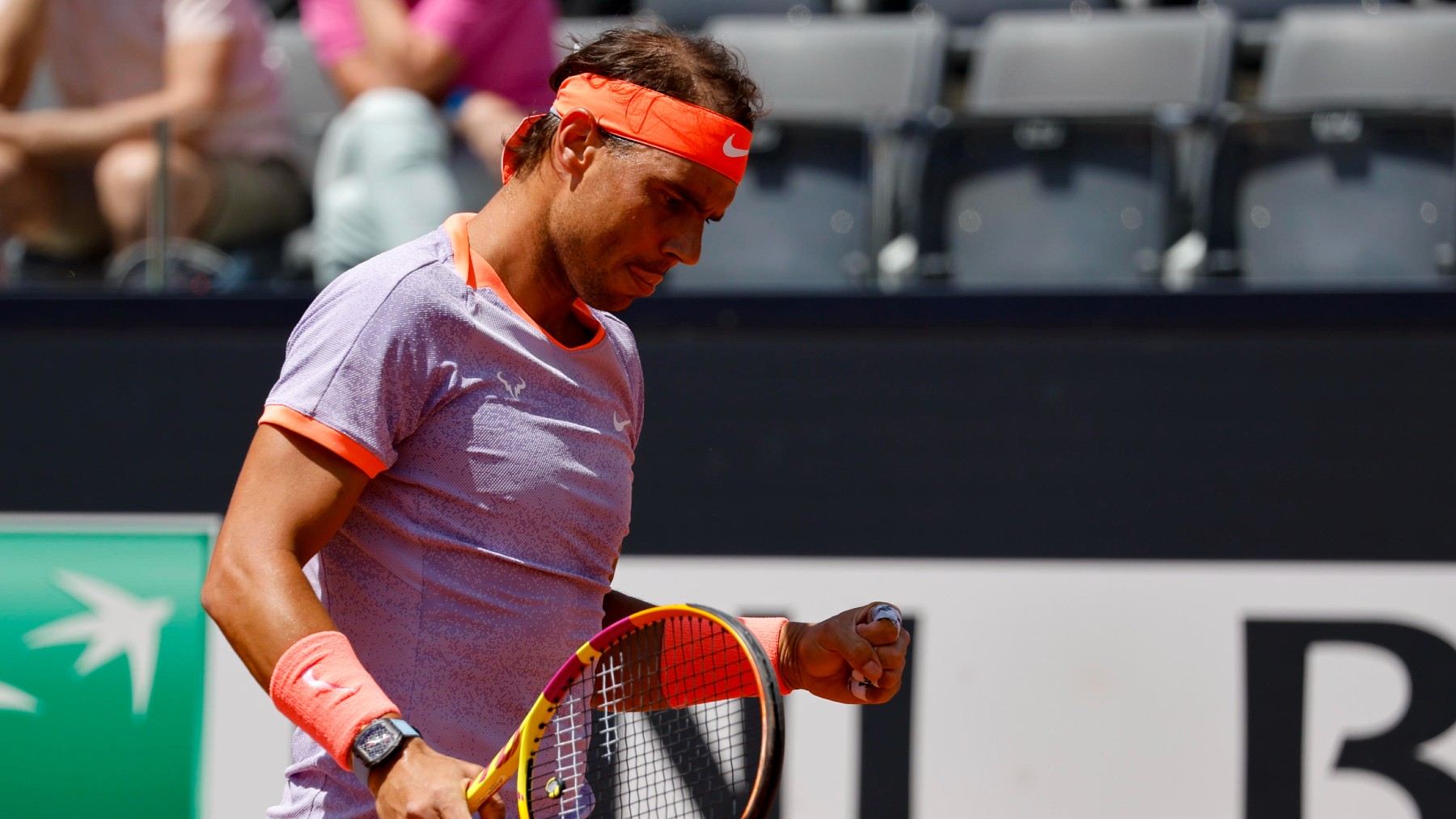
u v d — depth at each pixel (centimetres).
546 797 584
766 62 1603
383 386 537
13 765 1171
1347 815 1062
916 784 1102
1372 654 1071
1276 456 1098
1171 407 1112
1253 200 1273
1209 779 1076
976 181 1320
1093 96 1534
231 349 1215
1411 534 1078
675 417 1167
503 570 565
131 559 1195
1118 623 1099
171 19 1244
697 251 567
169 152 1248
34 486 1219
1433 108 1224
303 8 1445
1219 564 1095
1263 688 1080
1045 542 1116
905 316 1148
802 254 1299
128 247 1252
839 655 613
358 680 514
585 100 556
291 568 521
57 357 1228
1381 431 1089
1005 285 1237
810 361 1157
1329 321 1099
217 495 1204
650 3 1803
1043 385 1128
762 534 1148
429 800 496
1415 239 1228
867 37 1588
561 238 560
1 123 1243
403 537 562
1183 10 1588
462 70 1295
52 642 1186
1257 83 1577
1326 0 1678
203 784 1148
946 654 1114
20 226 1255
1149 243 1286
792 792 1111
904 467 1137
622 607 644
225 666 1164
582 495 577
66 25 1232
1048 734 1095
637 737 669
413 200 1232
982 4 1766
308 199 1257
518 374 562
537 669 578
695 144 543
